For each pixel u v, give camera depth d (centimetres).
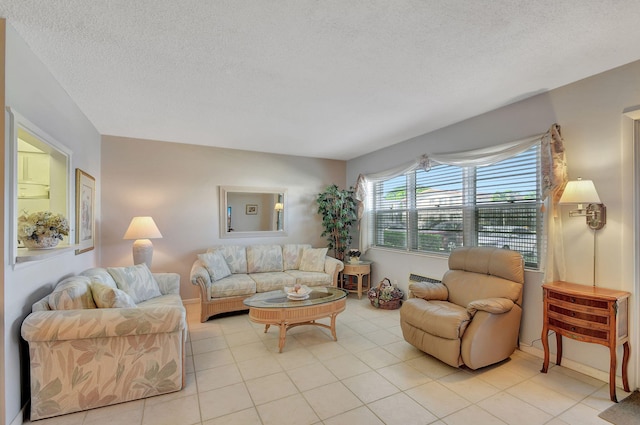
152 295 319
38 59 213
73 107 289
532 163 290
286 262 483
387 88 266
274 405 208
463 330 248
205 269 392
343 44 198
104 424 188
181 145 455
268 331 345
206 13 167
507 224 313
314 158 557
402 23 177
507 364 264
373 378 243
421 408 204
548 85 261
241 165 496
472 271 307
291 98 287
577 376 244
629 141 225
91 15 168
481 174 341
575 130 254
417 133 405
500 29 183
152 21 174
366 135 414
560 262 258
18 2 157
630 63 224
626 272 226
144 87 262
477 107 311
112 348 208
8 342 174
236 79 247
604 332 213
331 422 191
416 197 431
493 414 198
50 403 194
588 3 159
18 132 195
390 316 395
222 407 206
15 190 178
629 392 220
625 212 227
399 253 455
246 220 500
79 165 308
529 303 285
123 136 418
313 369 257
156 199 439
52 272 237
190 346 304
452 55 212
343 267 459
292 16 170
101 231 407
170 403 210
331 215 536
